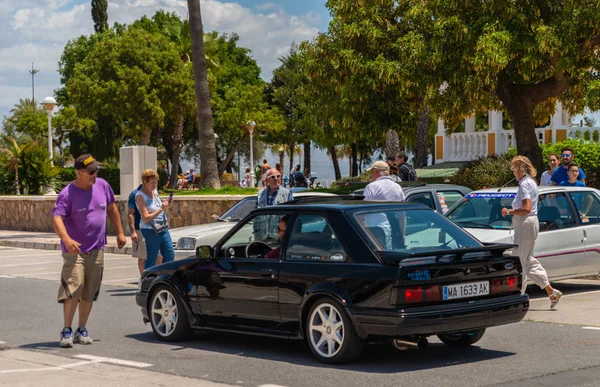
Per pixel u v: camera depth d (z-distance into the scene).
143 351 8.59
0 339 9.54
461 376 7.01
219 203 22.28
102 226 8.81
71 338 8.87
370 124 22.12
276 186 11.83
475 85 18.72
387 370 7.32
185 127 69.69
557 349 8.18
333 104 23.84
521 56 19.20
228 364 7.81
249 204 14.61
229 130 70.69
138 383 6.89
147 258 12.07
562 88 19.86
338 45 21.42
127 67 55.22
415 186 14.09
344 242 7.57
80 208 8.66
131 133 56.28
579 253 11.97
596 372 7.08
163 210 12.05
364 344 7.97
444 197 13.91
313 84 22.36
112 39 56.25
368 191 10.91
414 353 8.14
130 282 15.18
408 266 7.08
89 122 62.66
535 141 20.61
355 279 7.31
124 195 23.14
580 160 21.03
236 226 8.62
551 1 18.95
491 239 11.41
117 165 61.03
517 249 10.59
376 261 7.27
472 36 18.88
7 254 21.97
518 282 7.86
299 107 72.75
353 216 7.70
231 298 8.43
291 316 7.89
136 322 10.69
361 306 7.24
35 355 8.38
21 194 36.03
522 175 10.59
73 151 62.91
